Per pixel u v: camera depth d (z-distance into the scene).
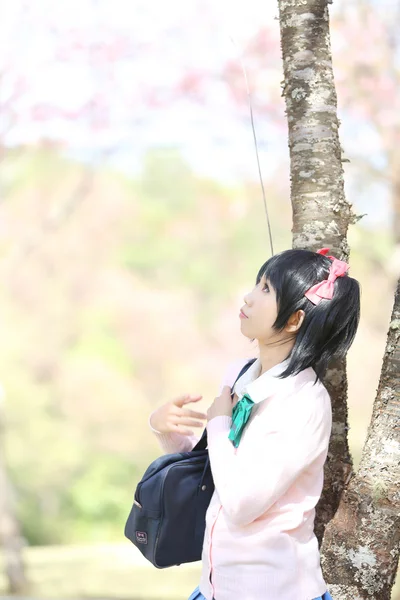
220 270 17.31
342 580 1.97
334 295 1.89
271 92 11.55
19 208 16.69
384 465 1.97
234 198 17.41
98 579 8.50
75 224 17.17
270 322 1.91
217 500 1.91
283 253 1.94
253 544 1.81
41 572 8.96
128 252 17.39
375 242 12.12
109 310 16.36
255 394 1.89
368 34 9.91
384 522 1.95
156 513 2.00
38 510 14.77
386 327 14.57
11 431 14.88
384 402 2.01
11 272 16.44
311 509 1.87
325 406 1.89
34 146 12.32
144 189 18.27
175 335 16.08
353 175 10.53
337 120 2.31
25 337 15.93
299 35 2.30
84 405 15.11
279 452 1.81
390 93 9.98
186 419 2.08
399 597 7.04
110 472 15.10
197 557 2.03
